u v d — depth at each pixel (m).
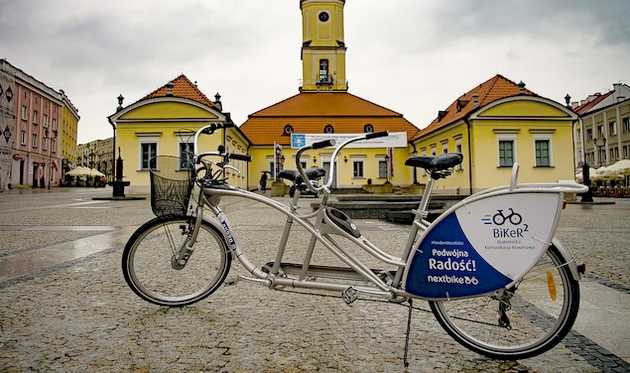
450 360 2.22
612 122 42.12
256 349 2.33
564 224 8.78
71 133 63.94
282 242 2.72
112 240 6.14
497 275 2.16
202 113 25.06
